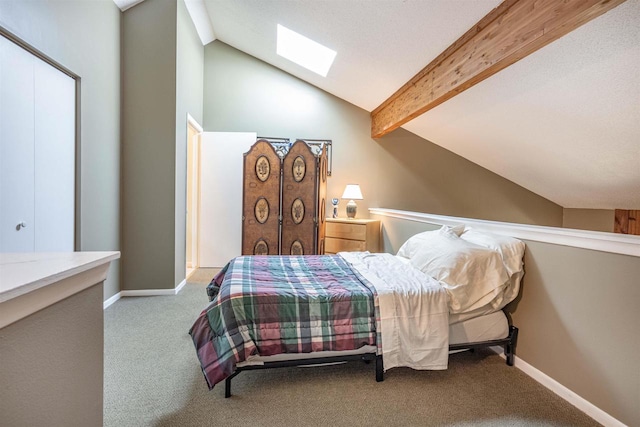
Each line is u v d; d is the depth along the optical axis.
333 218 5.04
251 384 1.94
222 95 4.98
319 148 4.94
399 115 4.02
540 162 3.96
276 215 4.31
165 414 1.65
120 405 1.71
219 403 1.75
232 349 1.73
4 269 0.72
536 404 1.79
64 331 0.77
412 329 1.95
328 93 5.14
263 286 2.02
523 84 2.74
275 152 4.27
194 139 4.80
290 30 3.95
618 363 1.58
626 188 3.60
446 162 5.24
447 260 2.20
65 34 2.54
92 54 2.91
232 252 4.90
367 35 3.16
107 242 3.19
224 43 4.98
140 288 3.55
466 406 1.76
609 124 2.66
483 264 2.13
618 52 2.01
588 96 2.49
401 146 5.23
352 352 1.95
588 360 1.72
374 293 1.99
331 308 1.92
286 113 5.09
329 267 2.62
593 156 3.24
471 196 5.24
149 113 3.50
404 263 2.64
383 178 5.23
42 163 2.36
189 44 4.09
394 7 2.62
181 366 2.12
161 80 3.51
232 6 3.88
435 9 2.45
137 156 3.49
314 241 4.32
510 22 2.10
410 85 3.62
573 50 2.17
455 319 2.09
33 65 2.26
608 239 1.62
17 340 0.62
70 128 2.67
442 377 2.04
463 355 2.35
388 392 1.88
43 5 2.29
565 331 1.86
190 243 4.88
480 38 2.40
